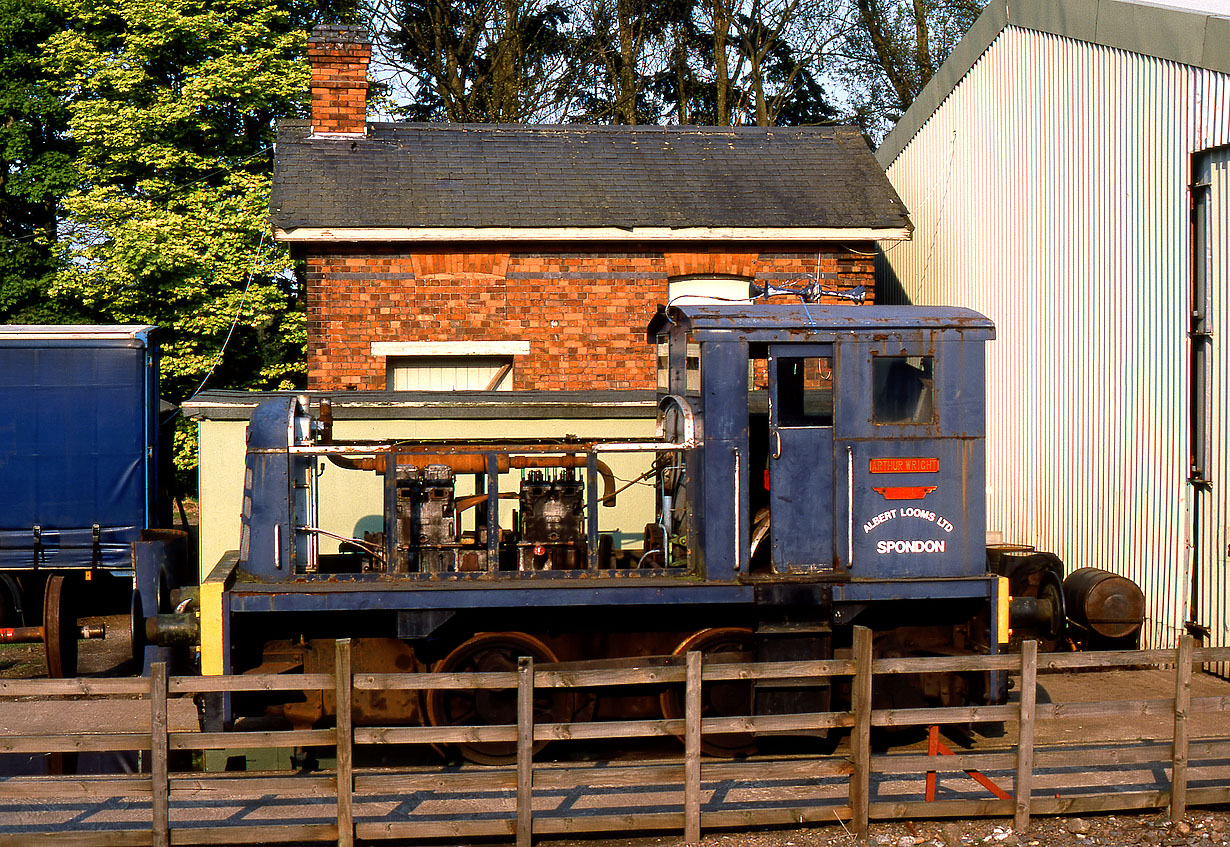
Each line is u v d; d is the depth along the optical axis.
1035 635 10.53
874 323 7.92
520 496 8.32
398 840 6.46
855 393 7.91
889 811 6.59
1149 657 6.72
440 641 8.00
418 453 7.95
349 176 14.82
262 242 20.27
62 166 22.72
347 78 15.77
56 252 22.81
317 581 7.70
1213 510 9.56
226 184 20.67
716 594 7.72
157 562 8.89
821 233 14.59
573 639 8.12
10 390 12.47
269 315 20.12
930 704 8.27
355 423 11.62
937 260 15.20
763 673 6.46
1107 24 10.91
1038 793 7.11
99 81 20.36
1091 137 11.27
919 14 28.38
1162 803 6.81
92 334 12.59
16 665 11.34
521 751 6.23
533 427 11.80
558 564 8.25
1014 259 12.88
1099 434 11.12
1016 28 12.80
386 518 7.90
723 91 28.58
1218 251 9.55
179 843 6.10
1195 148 9.69
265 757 8.30
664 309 8.91
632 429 11.86
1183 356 9.85
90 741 6.07
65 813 6.75
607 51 29.08
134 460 12.66
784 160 16.19
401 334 14.23
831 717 6.53
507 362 14.68
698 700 6.36
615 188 15.09
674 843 6.45
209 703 7.57
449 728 6.26
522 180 15.12
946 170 14.88
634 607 8.06
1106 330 11.02
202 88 20.06
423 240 14.03
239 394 12.41
